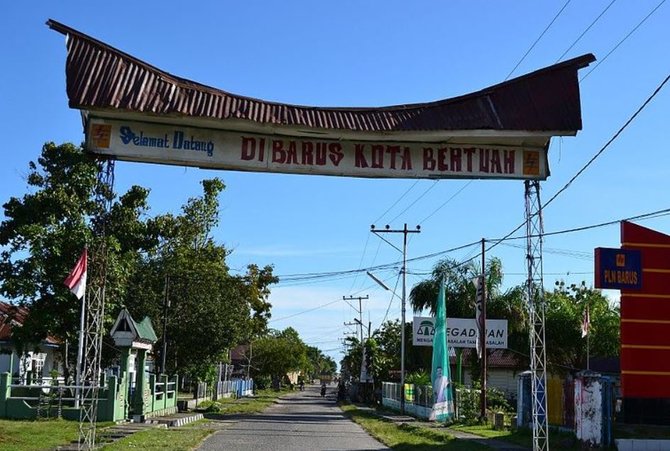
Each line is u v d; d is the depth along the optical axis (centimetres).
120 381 2719
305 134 1387
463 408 3762
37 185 2903
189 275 4069
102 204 1584
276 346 10544
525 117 1400
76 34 1343
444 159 1434
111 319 2988
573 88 1424
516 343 4875
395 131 1377
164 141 1372
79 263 2097
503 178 1444
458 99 1429
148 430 2392
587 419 2145
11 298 2836
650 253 2314
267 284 5741
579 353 4966
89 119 1358
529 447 2302
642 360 2277
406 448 2252
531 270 1486
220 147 1386
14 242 2862
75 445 1831
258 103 1391
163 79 1367
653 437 2128
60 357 3881
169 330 4000
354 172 1412
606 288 2286
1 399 2473
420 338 4700
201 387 4972
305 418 3934
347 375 11419
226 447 2108
